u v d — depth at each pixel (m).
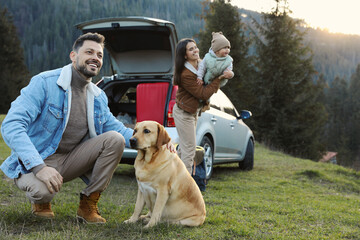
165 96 5.06
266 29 24.48
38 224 2.82
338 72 138.00
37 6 91.50
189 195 3.01
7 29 38.25
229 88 22.52
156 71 6.02
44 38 81.31
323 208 4.43
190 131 4.14
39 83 2.80
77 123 2.99
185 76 3.86
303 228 3.41
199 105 4.12
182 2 95.31
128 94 6.19
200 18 25.75
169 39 5.62
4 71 35.38
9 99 33.62
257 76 24.02
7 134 2.58
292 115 23.14
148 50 5.95
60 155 3.02
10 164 2.79
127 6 93.44
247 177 6.67
